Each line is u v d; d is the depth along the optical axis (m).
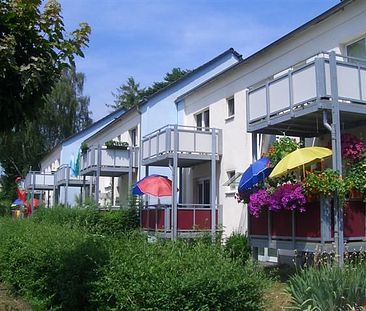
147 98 22.64
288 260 13.02
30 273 8.58
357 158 10.03
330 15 12.17
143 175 23.45
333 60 9.90
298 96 10.46
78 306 6.73
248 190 11.71
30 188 41.69
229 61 23.69
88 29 5.63
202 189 19.39
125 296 5.05
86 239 7.79
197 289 4.70
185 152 17.52
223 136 17.80
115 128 29.53
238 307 4.81
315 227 9.69
